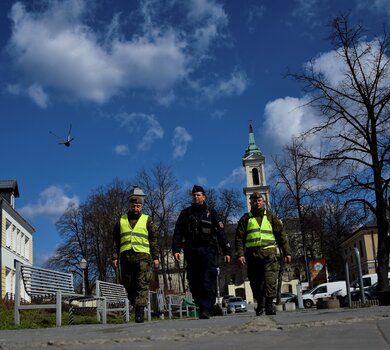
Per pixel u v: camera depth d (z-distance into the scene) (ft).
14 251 126.82
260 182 272.92
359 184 88.89
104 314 43.57
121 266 28.48
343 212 93.66
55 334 15.99
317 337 11.62
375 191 87.40
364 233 218.59
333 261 217.97
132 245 28.19
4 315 43.62
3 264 115.14
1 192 136.05
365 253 218.59
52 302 47.67
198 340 12.20
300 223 138.10
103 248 186.50
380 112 88.22
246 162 276.21
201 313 26.73
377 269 87.30
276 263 29.78
